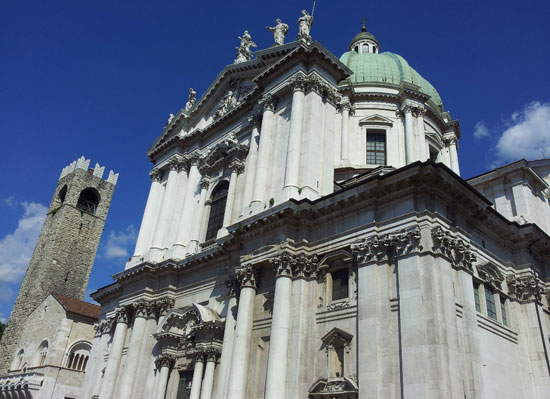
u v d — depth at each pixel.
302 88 30.91
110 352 35.59
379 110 43.34
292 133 29.23
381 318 21.16
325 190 28.44
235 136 36.56
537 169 36.22
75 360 57.50
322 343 22.92
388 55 50.72
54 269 74.69
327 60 31.69
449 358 18.92
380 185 23.38
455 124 46.88
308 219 26.00
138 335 34.12
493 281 25.39
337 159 39.97
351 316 22.52
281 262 24.95
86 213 82.62
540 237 27.67
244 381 24.33
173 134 43.62
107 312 41.84
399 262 21.52
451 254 21.66
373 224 23.25
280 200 27.25
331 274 24.81
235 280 28.09
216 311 29.98
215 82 41.09
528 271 26.95
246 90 38.25
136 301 35.59
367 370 20.28
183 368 30.08
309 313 24.17
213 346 28.08
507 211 31.11
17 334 69.44
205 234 35.84
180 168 40.88
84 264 79.12
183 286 34.44
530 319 25.91
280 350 22.95
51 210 83.69
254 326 25.83
